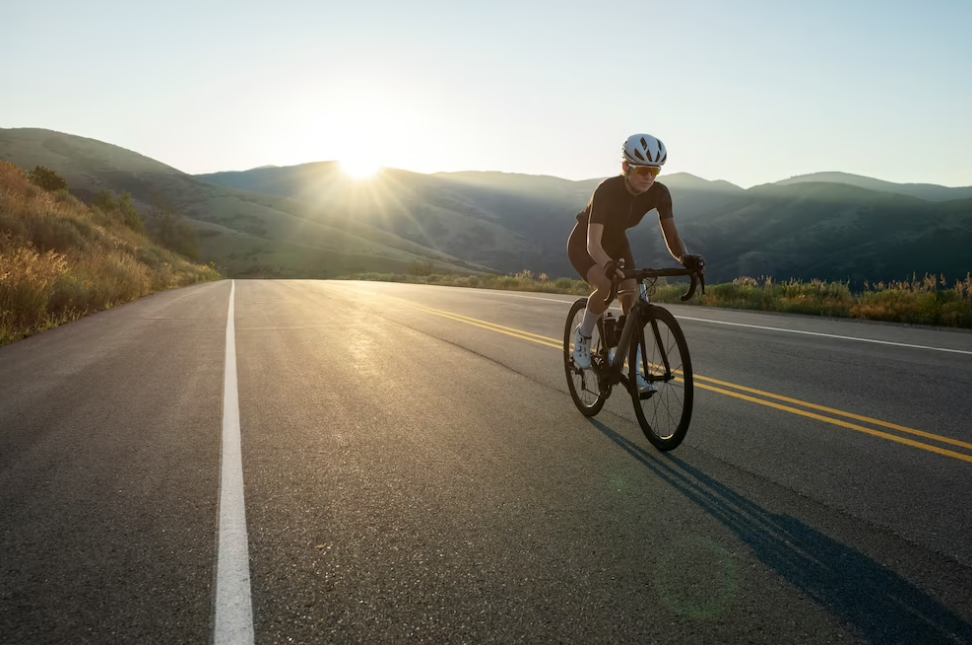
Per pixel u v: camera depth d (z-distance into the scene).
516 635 1.96
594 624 2.02
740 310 13.83
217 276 50.66
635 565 2.40
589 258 4.59
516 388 5.68
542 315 12.52
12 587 2.29
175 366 6.85
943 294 11.95
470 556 2.49
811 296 14.01
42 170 45.44
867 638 1.93
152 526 2.81
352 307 14.59
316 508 3.00
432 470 3.51
